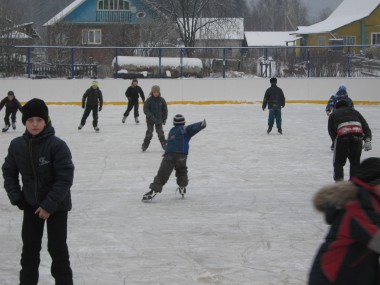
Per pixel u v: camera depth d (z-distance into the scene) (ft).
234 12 229.66
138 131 70.03
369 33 186.29
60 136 65.00
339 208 12.05
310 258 23.47
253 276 21.35
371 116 90.07
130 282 20.77
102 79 109.70
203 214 30.89
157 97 53.67
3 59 109.70
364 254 11.69
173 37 162.50
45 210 16.96
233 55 117.91
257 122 80.18
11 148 17.53
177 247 24.98
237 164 47.21
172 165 33.99
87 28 184.55
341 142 34.35
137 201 34.09
